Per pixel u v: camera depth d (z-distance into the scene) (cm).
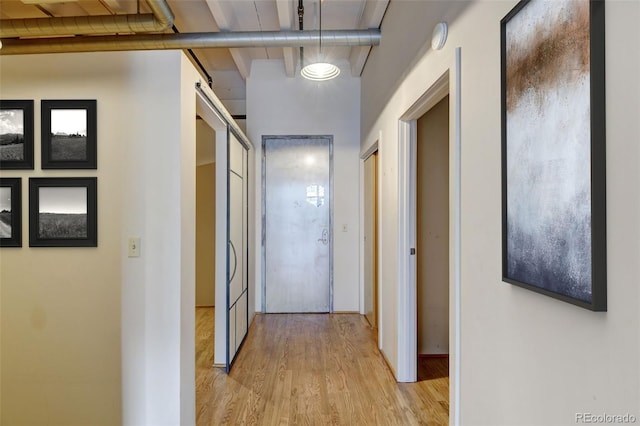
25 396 198
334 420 227
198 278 514
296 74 482
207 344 364
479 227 150
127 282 197
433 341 332
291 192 484
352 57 457
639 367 78
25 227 199
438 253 331
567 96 97
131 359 196
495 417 137
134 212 198
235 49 398
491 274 140
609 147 85
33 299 198
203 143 515
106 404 197
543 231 107
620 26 82
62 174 199
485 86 144
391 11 299
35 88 200
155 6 248
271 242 482
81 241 197
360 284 479
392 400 251
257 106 482
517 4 119
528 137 114
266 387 270
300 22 335
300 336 387
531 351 115
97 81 200
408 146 274
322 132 484
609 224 85
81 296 198
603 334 88
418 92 226
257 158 482
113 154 199
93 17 269
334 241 483
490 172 141
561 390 102
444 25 181
